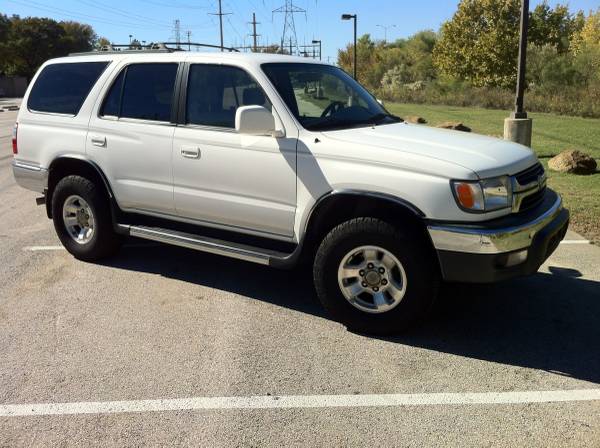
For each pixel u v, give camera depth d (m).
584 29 46.03
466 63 37.66
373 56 59.91
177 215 5.08
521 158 4.16
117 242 5.81
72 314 4.63
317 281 4.29
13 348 4.07
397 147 4.02
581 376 3.67
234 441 3.03
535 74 31.03
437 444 3.00
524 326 4.38
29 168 5.97
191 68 4.90
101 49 5.86
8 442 3.04
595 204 7.69
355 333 4.29
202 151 4.71
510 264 3.80
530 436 3.06
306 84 4.77
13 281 5.34
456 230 3.74
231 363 3.85
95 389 3.54
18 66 80.31
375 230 3.99
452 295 4.96
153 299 4.93
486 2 36.72
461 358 3.91
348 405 3.36
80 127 5.52
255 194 4.50
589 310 4.63
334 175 4.09
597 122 19.95
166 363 3.85
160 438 3.06
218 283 5.30
